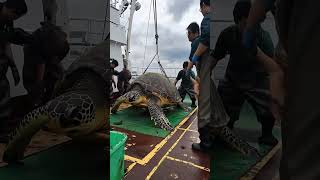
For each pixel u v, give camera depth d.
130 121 6.22
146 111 7.20
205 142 3.95
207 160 3.84
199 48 3.51
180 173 3.41
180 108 8.55
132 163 3.71
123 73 9.97
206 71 3.41
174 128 5.89
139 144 4.59
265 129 1.45
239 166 1.63
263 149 1.47
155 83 6.68
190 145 4.53
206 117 3.64
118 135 2.90
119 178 2.55
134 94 6.35
